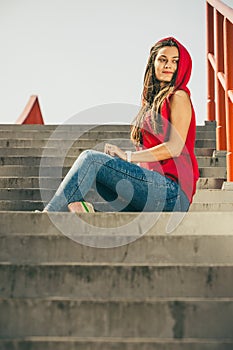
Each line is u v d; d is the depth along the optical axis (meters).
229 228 3.11
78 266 2.47
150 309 2.23
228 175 4.62
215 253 2.74
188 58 3.42
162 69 3.40
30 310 2.24
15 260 2.72
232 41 4.79
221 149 5.28
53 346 2.06
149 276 2.46
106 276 2.47
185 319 2.23
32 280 2.46
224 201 4.22
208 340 2.17
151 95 3.46
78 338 2.19
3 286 2.46
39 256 2.72
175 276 2.46
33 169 4.80
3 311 2.23
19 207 3.84
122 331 2.21
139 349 2.06
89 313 2.23
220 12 5.00
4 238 2.74
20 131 6.00
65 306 2.24
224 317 2.23
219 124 5.30
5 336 2.21
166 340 2.16
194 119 3.38
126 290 2.46
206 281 2.46
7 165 5.06
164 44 3.42
